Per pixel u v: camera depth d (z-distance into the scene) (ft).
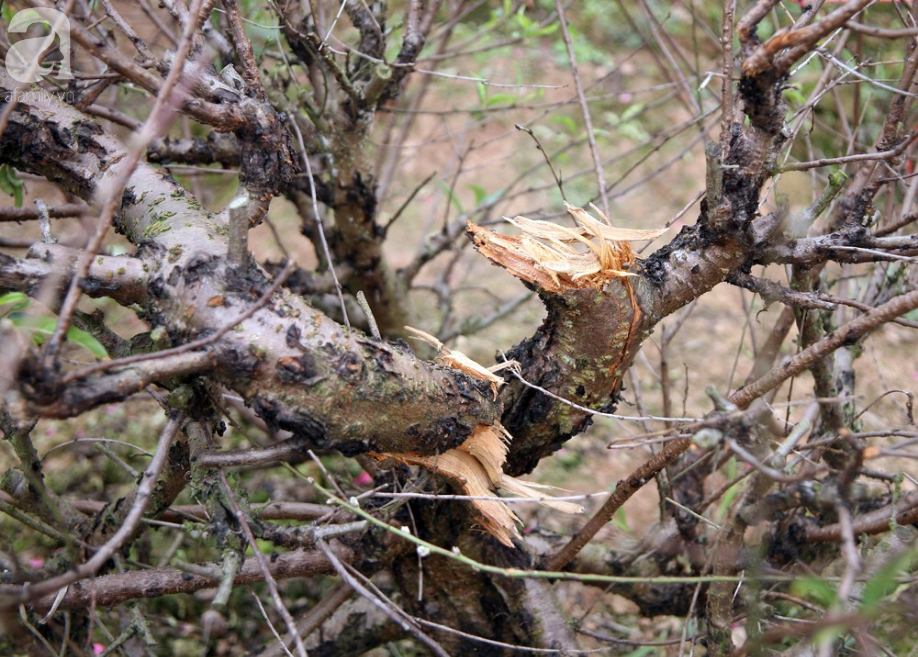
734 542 8.93
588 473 18.37
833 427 11.19
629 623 15.29
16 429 9.13
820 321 10.77
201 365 7.34
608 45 29.96
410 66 12.73
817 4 9.56
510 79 28.40
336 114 13.37
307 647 12.95
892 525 8.71
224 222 8.59
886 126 10.22
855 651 9.73
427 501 10.48
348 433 7.95
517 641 11.78
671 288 9.21
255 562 10.29
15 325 6.97
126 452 17.46
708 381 20.57
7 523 15.69
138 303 8.23
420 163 26.50
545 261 8.54
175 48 13.71
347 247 15.08
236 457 8.02
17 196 11.73
